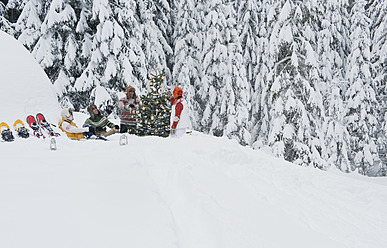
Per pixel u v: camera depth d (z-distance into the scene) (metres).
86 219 1.99
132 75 11.92
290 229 2.48
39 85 7.54
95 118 7.09
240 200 2.97
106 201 2.34
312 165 10.86
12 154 3.82
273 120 11.89
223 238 2.06
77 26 11.80
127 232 1.88
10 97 6.88
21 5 12.49
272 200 3.28
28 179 2.72
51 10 11.08
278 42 11.05
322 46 14.55
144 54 13.59
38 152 4.10
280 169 4.52
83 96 12.73
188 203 2.58
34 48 11.55
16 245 1.58
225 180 3.54
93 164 3.47
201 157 4.23
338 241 2.48
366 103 14.40
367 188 3.96
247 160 4.59
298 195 3.54
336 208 3.24
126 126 7.82
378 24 16.62
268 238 2.21
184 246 1.95
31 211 2.02
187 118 6.29
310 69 10.94
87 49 11.98
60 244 1.65
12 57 7.44
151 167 3.59
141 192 2.66
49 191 2.44
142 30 13.77
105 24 11.19
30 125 5.92
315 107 11.00
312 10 11.09
